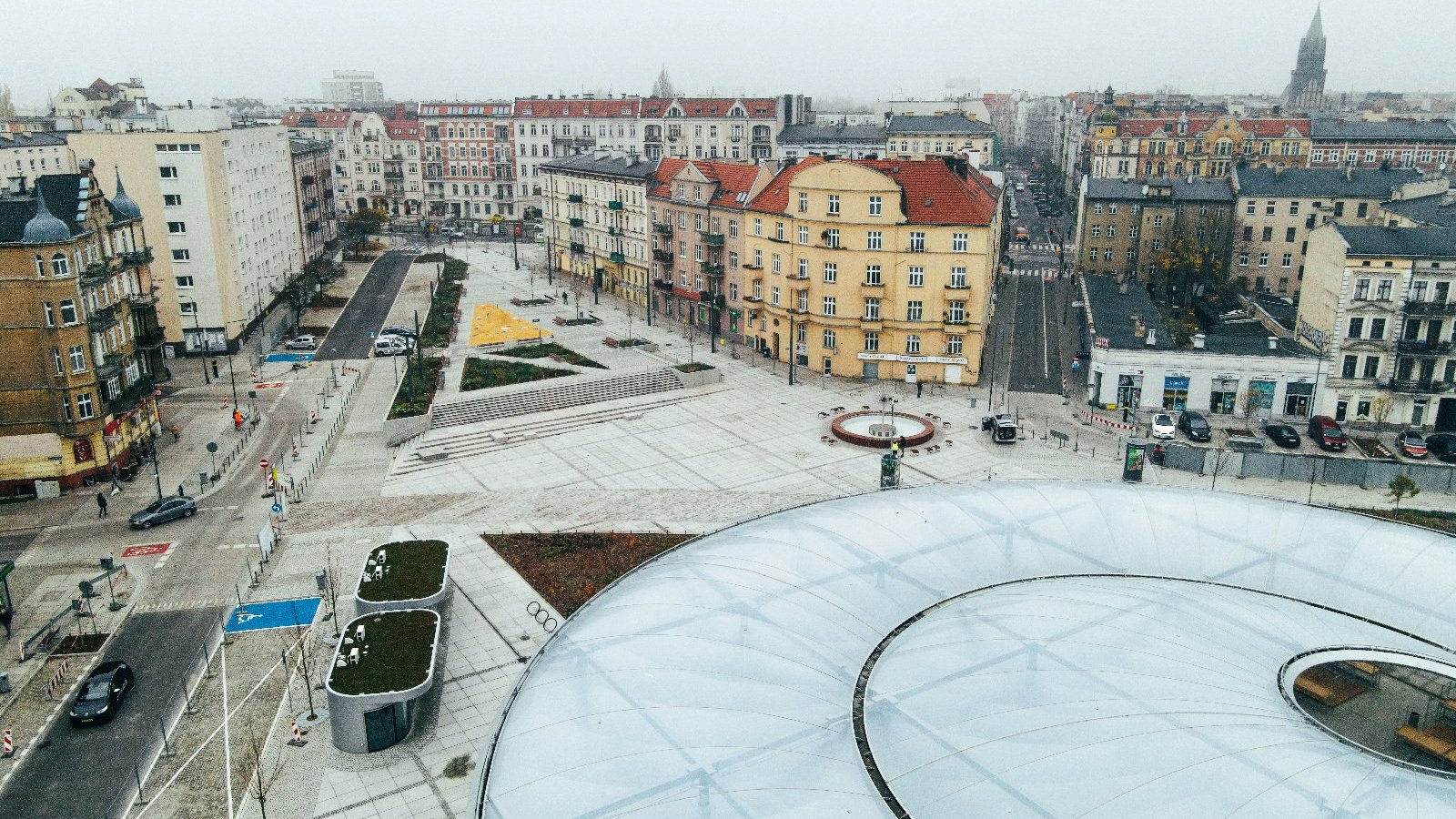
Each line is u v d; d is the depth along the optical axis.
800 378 102.50
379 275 161.38
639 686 27.45
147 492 72.81
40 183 73.94
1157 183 136.62
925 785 23.56
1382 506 69.12
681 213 123.06
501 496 72.06
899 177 99.00
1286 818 21.25
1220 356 87.75
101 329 73.81
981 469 76.38
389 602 50.09
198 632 53.62
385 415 90.62
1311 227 129.00
